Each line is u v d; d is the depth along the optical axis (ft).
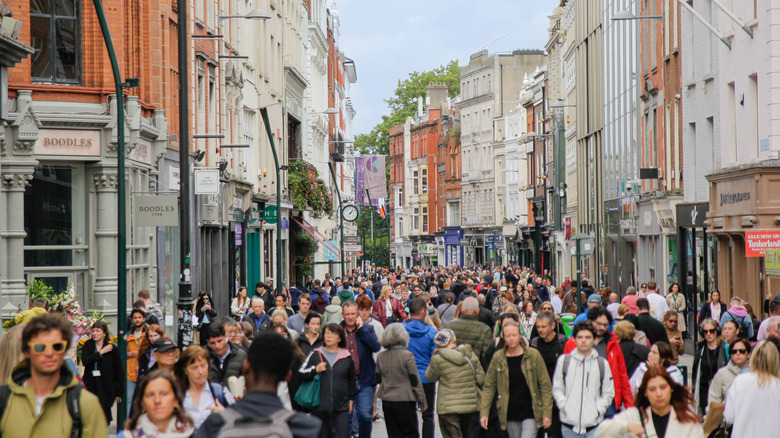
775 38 142.51
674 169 207.10
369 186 472.44
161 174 162.09
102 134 128.67
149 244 148.46
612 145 286.66
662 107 219.20
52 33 127.44
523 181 537.24
